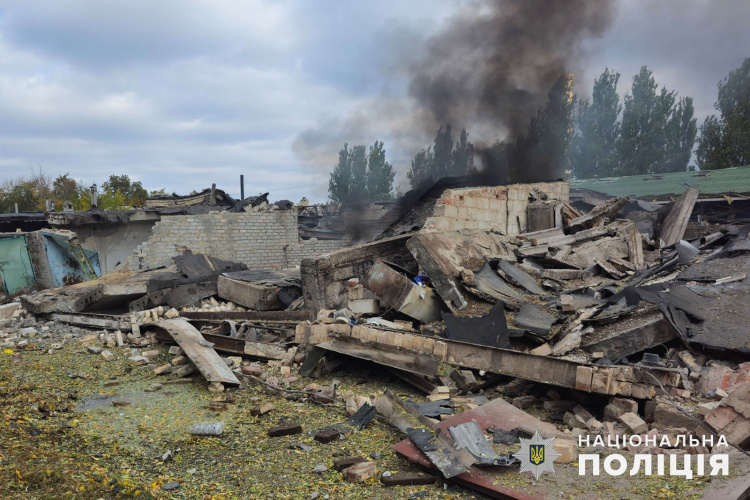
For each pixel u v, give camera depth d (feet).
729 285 27.45
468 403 21.44
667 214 53.52
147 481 15.69
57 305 40.81
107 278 48.44
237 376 26.71
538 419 19.12
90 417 21.29
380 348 25.12
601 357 23.88
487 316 26.76
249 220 67.92
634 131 109.70
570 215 48.96
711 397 19.33
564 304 27.86
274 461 17.26
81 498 13.61
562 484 14.06
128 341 33.88
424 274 33.40
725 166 105.40
